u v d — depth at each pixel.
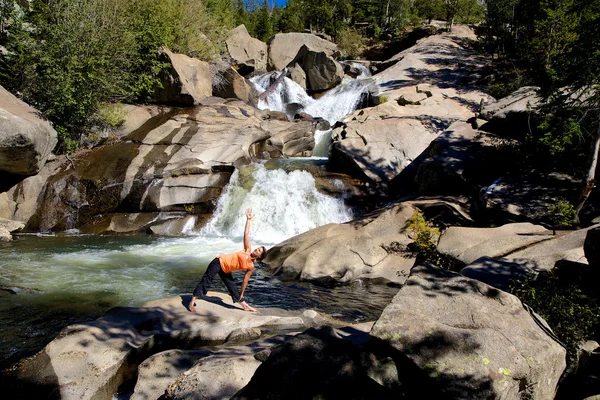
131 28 17.17
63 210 12.73
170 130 15.80
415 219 10.07
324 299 8.23
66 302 7.39
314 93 27.02
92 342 5.17
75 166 13.66
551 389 3.71
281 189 13.98
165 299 6.64
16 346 5.82
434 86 23.80
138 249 11.05
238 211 13.31
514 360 3.47
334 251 9.60
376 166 15.29
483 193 11.12
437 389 3.28
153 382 4.68
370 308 7.81
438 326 3.71
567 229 9.23
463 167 12.71
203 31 25.42
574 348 4.32
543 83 11.16
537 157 11.91
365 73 31.52
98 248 10.98
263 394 3.43
